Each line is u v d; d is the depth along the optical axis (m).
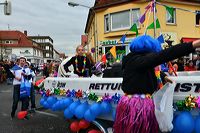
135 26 7.14
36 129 7.24
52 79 5.54
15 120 8.38
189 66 11.46
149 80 3.29
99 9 28.95
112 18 27.86
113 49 8.05
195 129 3.59
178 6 24.77
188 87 3.70
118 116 3.33
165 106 3.18
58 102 5.18
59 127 7.35
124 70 3.44
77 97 4.95
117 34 27.28
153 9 5.96
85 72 6.91
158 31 13.09
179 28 24.98
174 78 3.77
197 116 3.64
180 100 3.74
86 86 4.82
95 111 4.44
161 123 3.16
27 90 8.77
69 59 6.92
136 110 3.19
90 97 4.66
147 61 3.12
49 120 8.12
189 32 25.47
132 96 3.29
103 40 28.78
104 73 5.80
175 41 24.75
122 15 27.09
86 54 7.04
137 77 3.28
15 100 8.77
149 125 3.18
